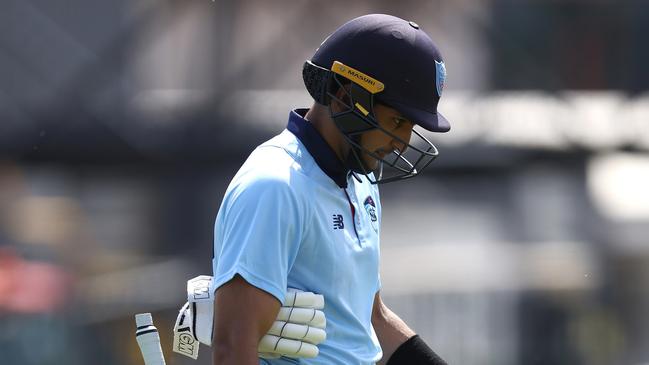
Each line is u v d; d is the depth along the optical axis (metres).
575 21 42.00
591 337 35.62
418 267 36.84
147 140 36.59
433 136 39.91
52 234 34.75
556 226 40.09
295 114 10.67
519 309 35.56
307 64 10.72
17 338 30.88
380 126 10.46
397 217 40.66
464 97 41.16
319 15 38.69
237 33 37.81
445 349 34.72
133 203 36.25
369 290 11.01
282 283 10.05
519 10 41.53
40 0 37.09
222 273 10.05
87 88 37.00
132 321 32.22
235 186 10.33
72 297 32.34
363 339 10.88
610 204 41.72
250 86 37.69
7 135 36.50
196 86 37.59
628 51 42.31
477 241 39.66
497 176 41.16
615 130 41.78
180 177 36.84
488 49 41.28
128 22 37.16
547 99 41.59
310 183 10.35
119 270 34.00
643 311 36.66
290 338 10.28
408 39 10.45
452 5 41.03
